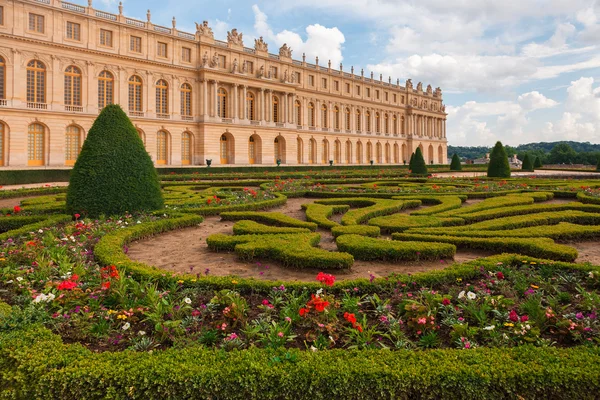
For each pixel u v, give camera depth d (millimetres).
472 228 13844
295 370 4969
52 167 49812
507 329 6477
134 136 18188
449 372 4906
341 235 12727
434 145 118000
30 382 5141
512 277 8648
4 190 27391
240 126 69000
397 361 5188
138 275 8820
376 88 100875
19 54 47781
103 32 55031
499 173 42750
